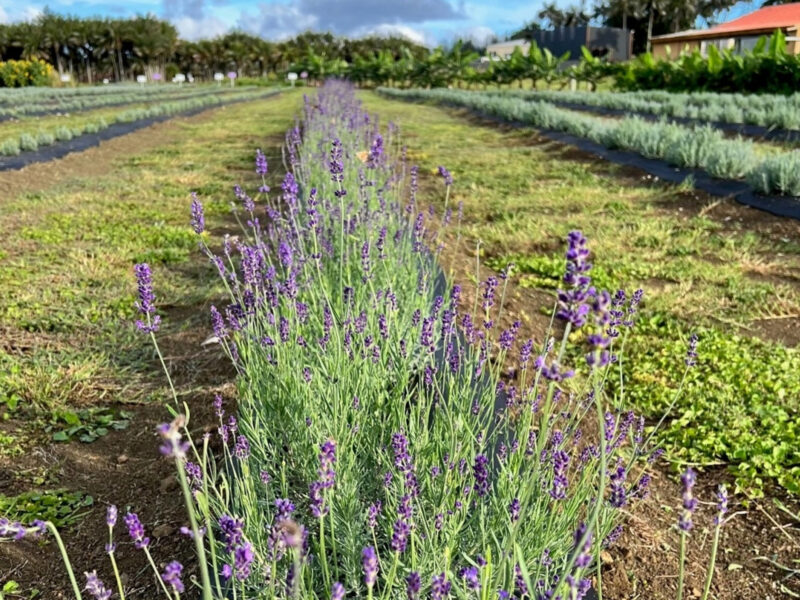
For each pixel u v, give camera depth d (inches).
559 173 426.3
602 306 48.1
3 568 103.7
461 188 386.9
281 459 103.9
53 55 2930.6
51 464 132.2
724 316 198.8
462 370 123.3
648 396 154.4
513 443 95.1
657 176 392.8
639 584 100.7
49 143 517.0
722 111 633.6
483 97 1016.2
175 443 46.8
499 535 81.5
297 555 45.2
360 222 183.5
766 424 139.2
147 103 1143.6
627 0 2910.9
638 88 1085.8
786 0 2760.8
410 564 78.4
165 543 109.3
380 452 95.9
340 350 106.8
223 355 177.2
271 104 1193.4
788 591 99.1
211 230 303.7
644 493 101.8
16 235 283.6
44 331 191.6
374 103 1202.0
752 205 314.0
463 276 229.5
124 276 237.3
